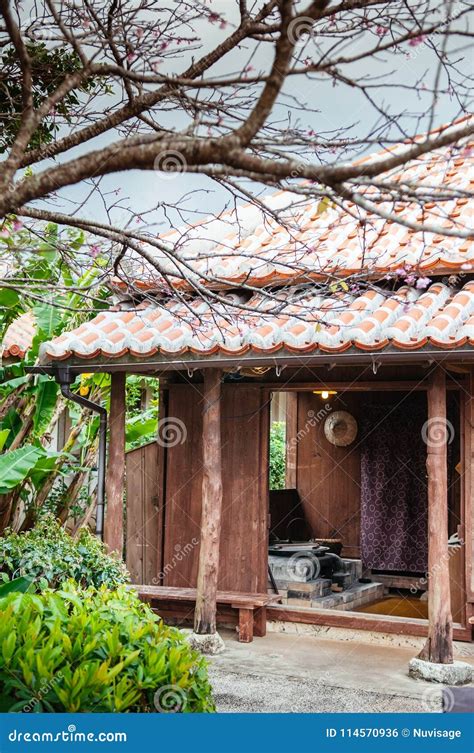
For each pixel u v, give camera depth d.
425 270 8.75
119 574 8.80
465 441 9.20
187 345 8.83
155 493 10.95
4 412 11.23
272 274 9.33
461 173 10.51
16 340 11.06
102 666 4.05
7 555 8.23
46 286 5.10
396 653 9.02
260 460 10.26
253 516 10.20
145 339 9.28
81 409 12.16
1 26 4.82
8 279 5.03
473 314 8.27
